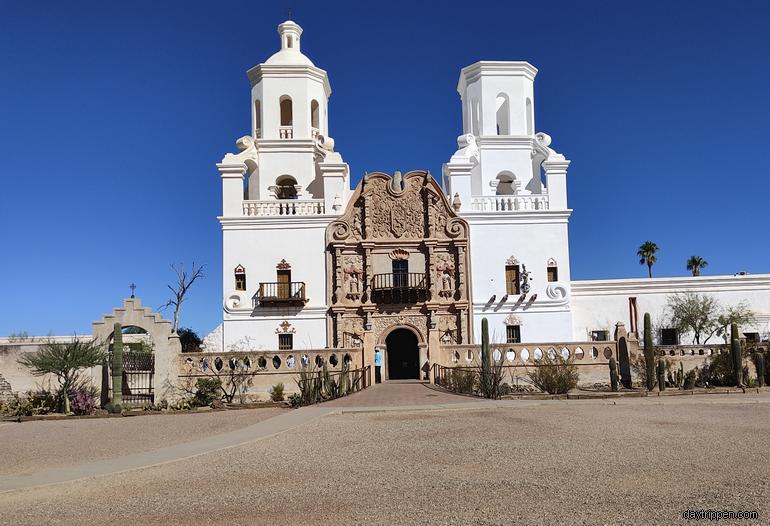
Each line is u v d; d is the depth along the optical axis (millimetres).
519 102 46906
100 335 30516
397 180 41031
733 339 30047
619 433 16312
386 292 39688
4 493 11828
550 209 41219
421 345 40031
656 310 42406
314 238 40469
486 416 20609
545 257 40906
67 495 11625
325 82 47312
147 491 11680
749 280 42656
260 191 44062
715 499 9922
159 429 21031
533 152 46031
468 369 29484
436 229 40844
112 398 28328
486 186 45625
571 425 17953
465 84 48625
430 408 22625
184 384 30609
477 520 9211
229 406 27812
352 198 40844
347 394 29562
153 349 30750
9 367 30453
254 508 10273
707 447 14172
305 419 20703
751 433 16172
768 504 9633
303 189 44031
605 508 9578
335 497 10734
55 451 16969
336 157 41875
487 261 40688
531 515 9352
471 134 45406
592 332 42062
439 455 14008
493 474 11969
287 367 31156
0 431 21953
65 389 27688
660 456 13180
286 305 39812
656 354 32406
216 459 14648
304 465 13508
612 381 28781
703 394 26938
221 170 40812
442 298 40312
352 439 16719
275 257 40250
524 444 14992
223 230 40312
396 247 40594
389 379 41562
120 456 15797
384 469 12750
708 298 42062
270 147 44469
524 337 40156
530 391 29719
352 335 39906
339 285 39906
